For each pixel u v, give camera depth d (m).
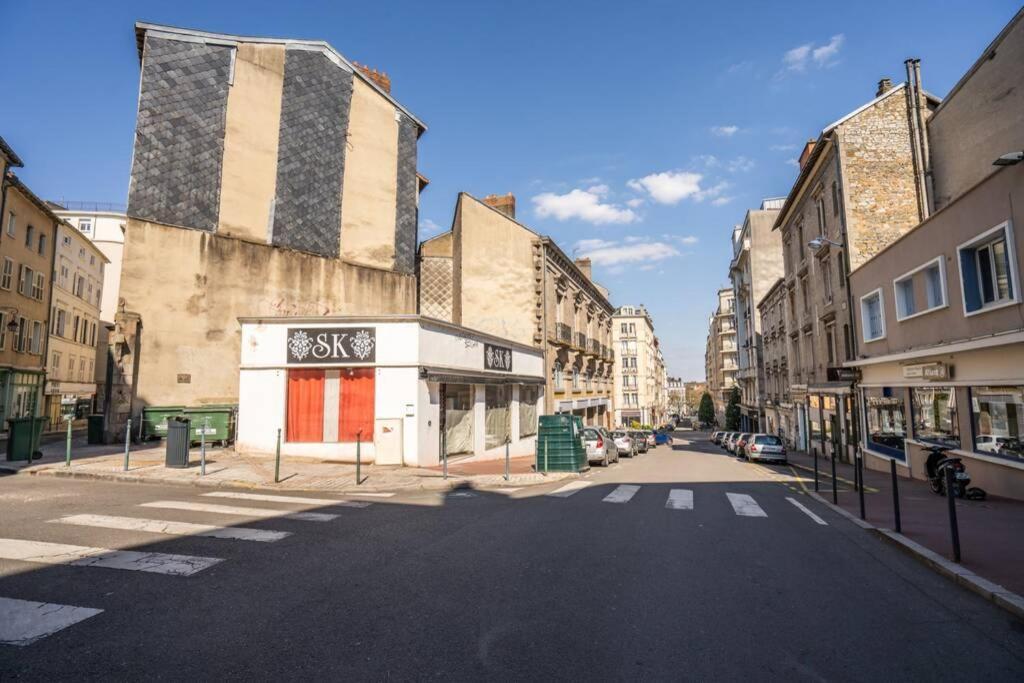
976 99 17.95
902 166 21.08
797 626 4.48
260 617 4.45
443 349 17.11
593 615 4.63
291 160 21.55
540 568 5.92
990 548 6.81
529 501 10.45
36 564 5.56
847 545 7.38
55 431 30.80
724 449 38.09
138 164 17.97
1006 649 4.10
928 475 13.16
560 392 30.41
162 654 3.79
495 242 26.98
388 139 25.31
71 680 3.41
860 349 19.83
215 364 18.88
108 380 17.09
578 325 35.75
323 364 15.48
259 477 11.97
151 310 17.84
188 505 8.75
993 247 11.91
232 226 19.72
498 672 3.62
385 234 24.67
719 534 7.80
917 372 14.95
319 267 22.03
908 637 4.29
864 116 21.58
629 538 7.41
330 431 15.41
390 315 15.62
